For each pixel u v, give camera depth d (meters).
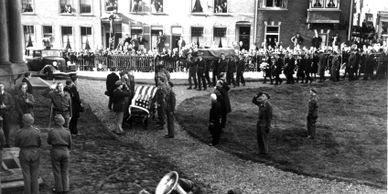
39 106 19.69
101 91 24.95
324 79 29.69
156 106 17.81
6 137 12.93
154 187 10.88
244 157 13.73
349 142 15.50
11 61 17.70
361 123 18.41
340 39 38.31
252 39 39.16
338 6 37.53
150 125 17.75
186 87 27.08
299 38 38.44
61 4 40.28
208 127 16.28
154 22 39.78
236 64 27.42
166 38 39.81
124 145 14.77
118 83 16.22
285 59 29.17
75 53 34.06
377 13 53.12
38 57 29.25
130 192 10.42
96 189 10.51
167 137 16.05
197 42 39.94
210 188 11.17
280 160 13.47
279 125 17.84
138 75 31.16
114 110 16.06
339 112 20.44
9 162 11.34
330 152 14.37
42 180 10.62
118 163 12.66
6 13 17.34
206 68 26.61
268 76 28.42
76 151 13.57
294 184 11.61
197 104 21.77
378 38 48.78
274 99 23.44
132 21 39.88
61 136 9.95
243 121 18.47
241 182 11.69
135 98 17.45
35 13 40.41
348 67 29.59
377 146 15.08
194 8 39.31
